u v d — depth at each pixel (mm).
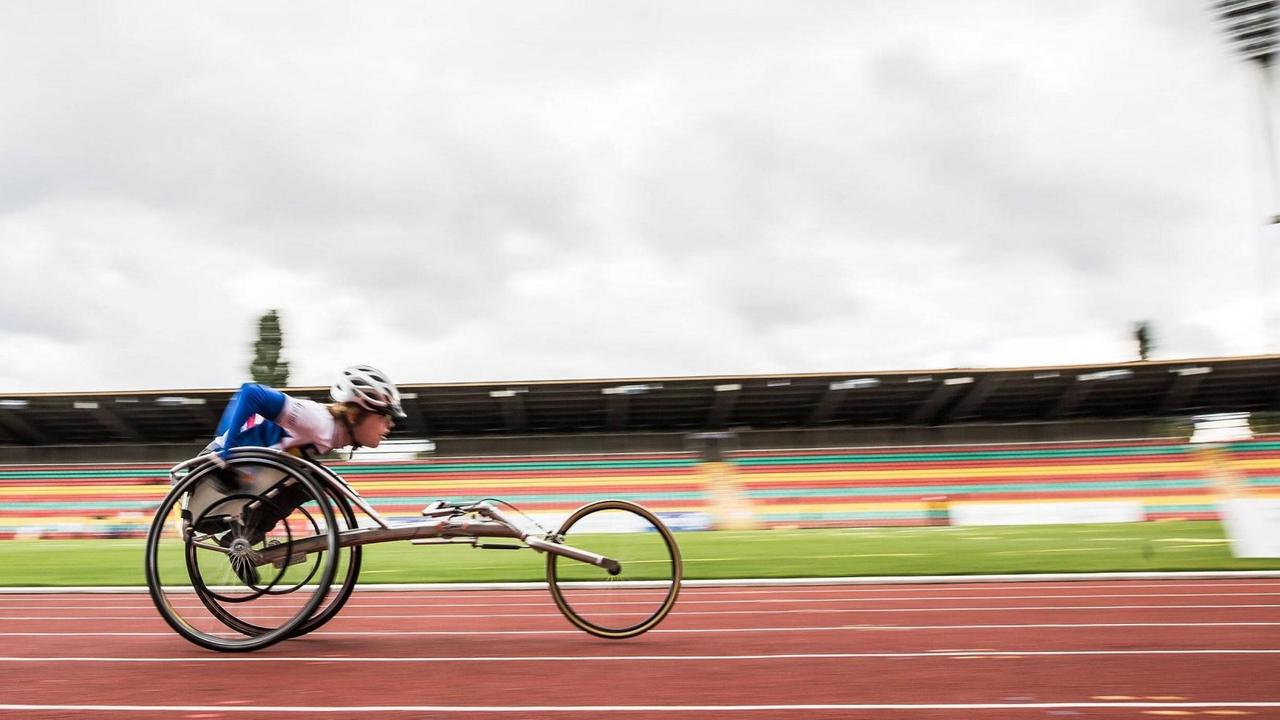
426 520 3904
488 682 3033
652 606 4094
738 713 2594
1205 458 23531
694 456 25578
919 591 6895
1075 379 23828
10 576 9883
